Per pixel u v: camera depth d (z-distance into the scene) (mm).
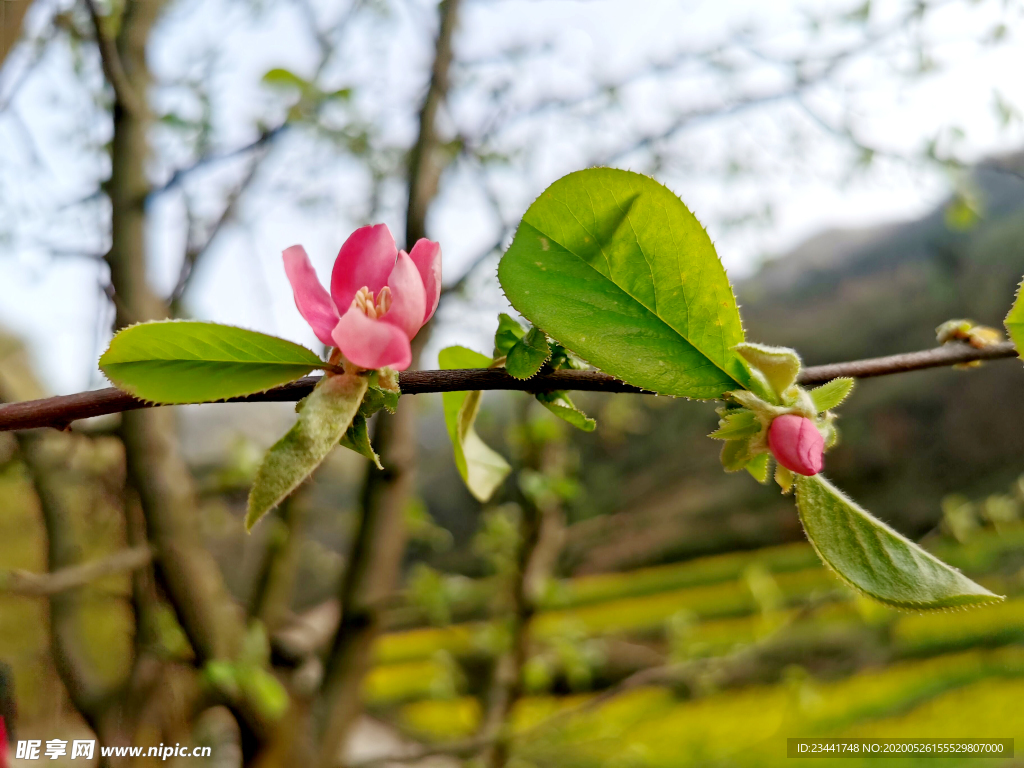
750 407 172
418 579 768
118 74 458
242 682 443
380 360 164
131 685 455
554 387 183
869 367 197
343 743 519
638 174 176
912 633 1757
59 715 510
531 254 181
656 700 1585
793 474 176
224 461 633
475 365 214
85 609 551
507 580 911
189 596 449
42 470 471
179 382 165
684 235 178
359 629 530
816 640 1299
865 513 172
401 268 172
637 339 178
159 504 445
